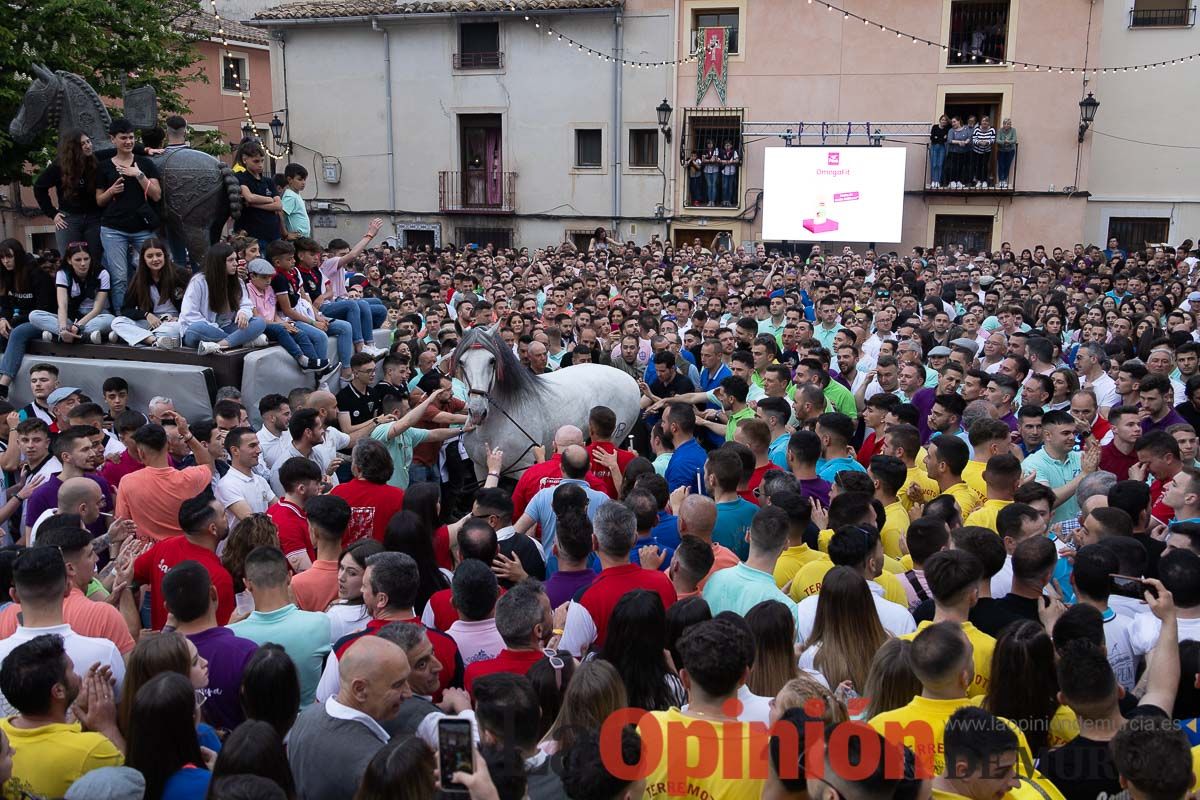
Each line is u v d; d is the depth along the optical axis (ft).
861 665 14.28
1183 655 13.87
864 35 88.17
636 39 92.27
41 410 28.32
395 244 101.09
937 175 87.25
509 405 27.84
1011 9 85.10
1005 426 23.00
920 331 38.45
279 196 36.91
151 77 72.84
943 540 17.34
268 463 24.82
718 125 93.15
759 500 21.21
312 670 15.26
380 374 34.60
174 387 28.66
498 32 95.86
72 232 31.76
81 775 11.96
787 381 28.68
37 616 14.43
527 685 11.69
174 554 17.56
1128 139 90.74
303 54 101.65
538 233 97.91
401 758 10.54
